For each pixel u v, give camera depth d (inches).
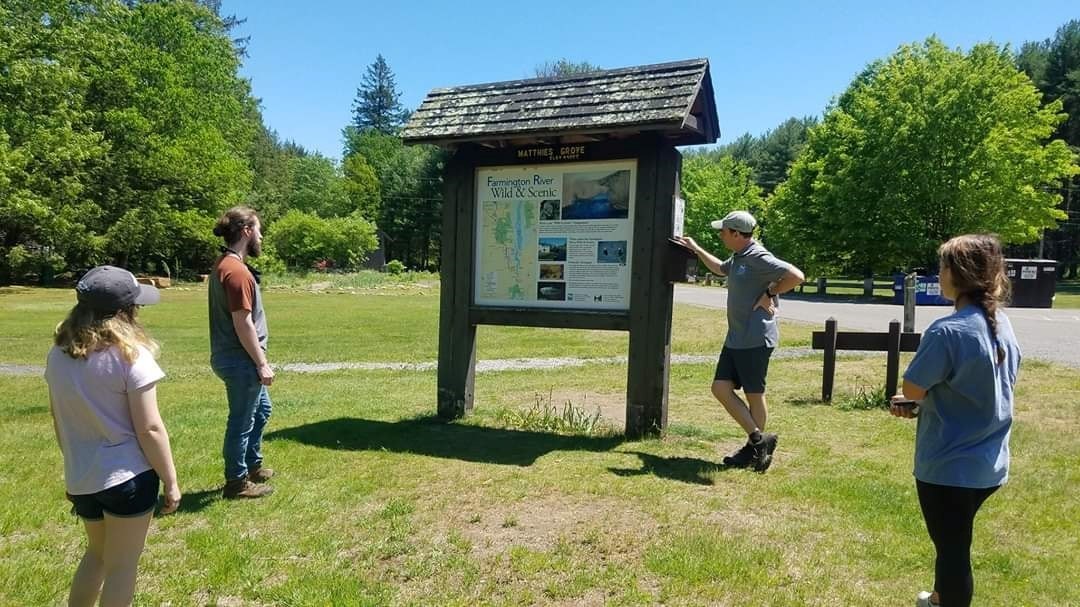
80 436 105.1
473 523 169.5
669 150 251.4
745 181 2593.5
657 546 154.2
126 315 108.0
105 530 107.5
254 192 2283.5
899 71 1334.9
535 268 275.4
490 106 275.1
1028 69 1904.5
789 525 167.9
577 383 402.0
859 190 1334.9
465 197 284.0
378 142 3353.8
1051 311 920.3
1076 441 245.4
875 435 263.7
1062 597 134.0
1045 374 385.1
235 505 181.6
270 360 514.0
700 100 255.6
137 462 105.6
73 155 1129.4
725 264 231.6
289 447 238.7
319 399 345.4
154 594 133.3
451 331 289.7
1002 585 138.9
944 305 1075.9
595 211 263.9
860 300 1210.6
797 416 299.9
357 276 1878.7
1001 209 1238.9
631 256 257.8
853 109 1493.6
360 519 171.8
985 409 108.6
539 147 269.6
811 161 1549.0
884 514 175.5
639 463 221.0
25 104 1081.4
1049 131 1272.1
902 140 1250.6
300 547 154.9
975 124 1221.1
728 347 219.0
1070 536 163.6
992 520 173.0
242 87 1900.8
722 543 155.6
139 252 1610.5
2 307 932.0
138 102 1487.5
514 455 231.0
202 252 1724.9
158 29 1588.3
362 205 2827.3
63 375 103.8
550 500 185.0
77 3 1167.6
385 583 138.3
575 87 265.3
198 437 256.7
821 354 511.8
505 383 402.3
